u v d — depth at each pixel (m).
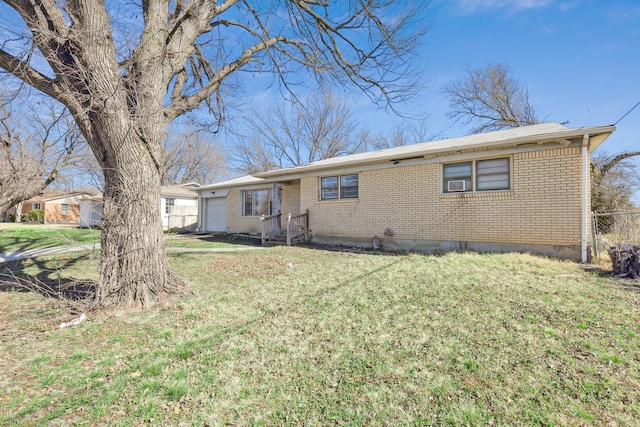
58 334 3.73
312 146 28.52
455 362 2.88
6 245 12.20
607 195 14.90
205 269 7.49
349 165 11.13
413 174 9.89
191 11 5.54
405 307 4.34
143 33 5.10
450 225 9.15
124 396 2.50
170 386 2.60
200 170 35.84
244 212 17.02
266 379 2.71
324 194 12.20
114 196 4.77
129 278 4.67
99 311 4.48
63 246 11.85
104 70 4.35
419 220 9.73
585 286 5.04
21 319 4.30
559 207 7.51
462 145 8.45
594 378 2.56
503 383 2.54
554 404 2.28
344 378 2.70
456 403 2.33
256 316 4.23
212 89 6.16
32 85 4.36
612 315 3.79
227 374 2.79
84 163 12.59
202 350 3.26
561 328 3.48
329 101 27.08
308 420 2.21
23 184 10.73
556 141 7.46
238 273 7.02
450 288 5.10
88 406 2.38
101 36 4.31
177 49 5.50
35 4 3.96
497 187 8.46
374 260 8.06
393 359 2.98
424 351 3.10
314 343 3.37
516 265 6.54
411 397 2.42
